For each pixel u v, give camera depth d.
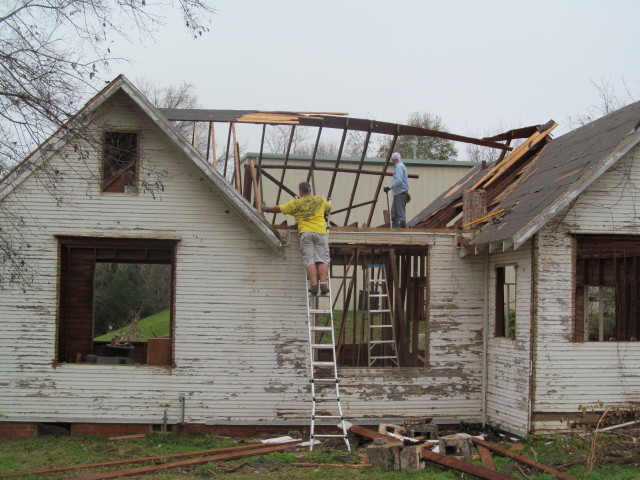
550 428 10.67
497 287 12.05
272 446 10.66
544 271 10.78
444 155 42.47
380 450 9.34
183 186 11.74
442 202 18.22
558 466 9.20
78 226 11.56
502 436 11.40
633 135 10.36
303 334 11.80
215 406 11.61
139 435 11.43
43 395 11.43
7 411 11.38
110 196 11.63
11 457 10.01
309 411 11.74
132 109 11.60
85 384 11.48
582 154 11.57
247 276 11.78
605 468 9.02
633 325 11.26
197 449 10.55
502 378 11.55
